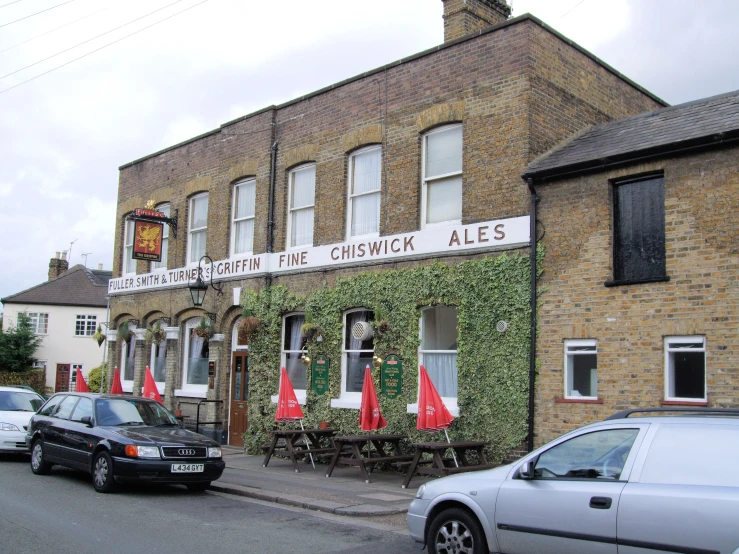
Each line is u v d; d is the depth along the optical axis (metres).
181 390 20.14
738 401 10.11
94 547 8.02
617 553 6.12
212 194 19.75
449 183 14.23
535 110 13.12
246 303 17.98
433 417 12.12
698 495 5.79
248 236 18.73
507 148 13.16
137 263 22.55
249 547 8.20
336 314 15.79
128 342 23.02
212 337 19.03
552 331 12.14
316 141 16.91
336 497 11.25
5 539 8.29
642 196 11.65
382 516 10.13
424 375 12.28
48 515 9.72
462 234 13.55
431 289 13.90
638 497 6.08
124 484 12.30
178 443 11.55
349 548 8.25
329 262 16.03
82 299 47.06
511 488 6.96
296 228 17.52
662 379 10.88
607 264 11.66
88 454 11.98
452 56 14.28
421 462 12.78
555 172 12.27
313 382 16.05
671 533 5.84
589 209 11.95
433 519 7.55
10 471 14.02
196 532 8.92
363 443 14.48
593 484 6.44
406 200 14.70
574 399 11.73
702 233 10.72
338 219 16.06
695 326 10.62
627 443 6.48
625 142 12.05
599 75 14.94
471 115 13.79
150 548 8.04
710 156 10.77
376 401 13.46
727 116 11.23
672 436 6.24
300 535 8.89
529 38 13.16
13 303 46.03
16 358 43.78
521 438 12.25
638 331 11.18
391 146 15.16
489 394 12.77
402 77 15.14
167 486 12.59
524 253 12.66
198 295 18.52
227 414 18.78
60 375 46.03
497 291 12.90
